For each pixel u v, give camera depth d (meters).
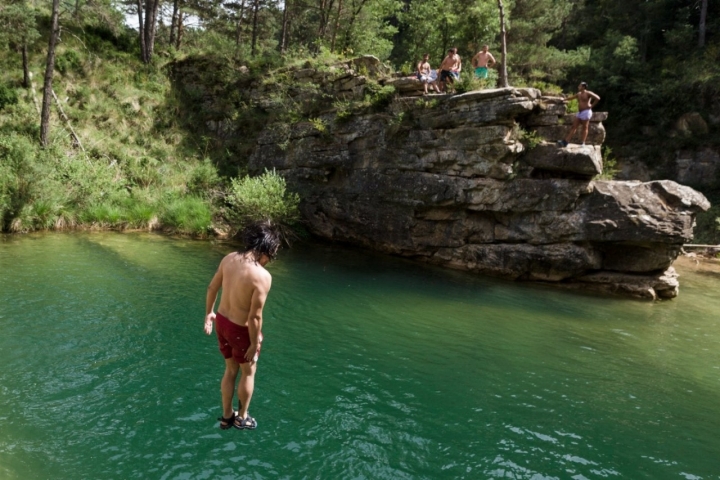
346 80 15.78
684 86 25.11
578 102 11.38
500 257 12.10
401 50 33.25
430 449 4.16
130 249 11.84
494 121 11.52
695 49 27.83
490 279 11.84
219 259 11.49
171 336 6.48
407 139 13.21
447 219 12.90
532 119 12.02
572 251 11.25
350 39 24.25
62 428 4.06
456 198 12.31
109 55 21.88
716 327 8.79
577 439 4.52
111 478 3.46
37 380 4.91
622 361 6.76
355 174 14.58
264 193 14.16
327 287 9.89
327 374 5.63
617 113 27.23
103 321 6.85
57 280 8.66
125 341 6.18
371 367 5.95
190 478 3.51
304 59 18.77
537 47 25.89
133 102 19.92
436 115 12.62
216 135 20.05
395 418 4.67
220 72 20.91
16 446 3.75
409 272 11.91
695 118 24.44
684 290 12.02
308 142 15.75
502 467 3.96
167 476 3.51
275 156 16.94
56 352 5.66
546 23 27.19
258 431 4.22
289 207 14.61
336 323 7.63
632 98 26.42
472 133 11.88
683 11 29.09
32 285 8.23
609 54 28.25
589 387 5.79
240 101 19.77
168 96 21.08
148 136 19.02
